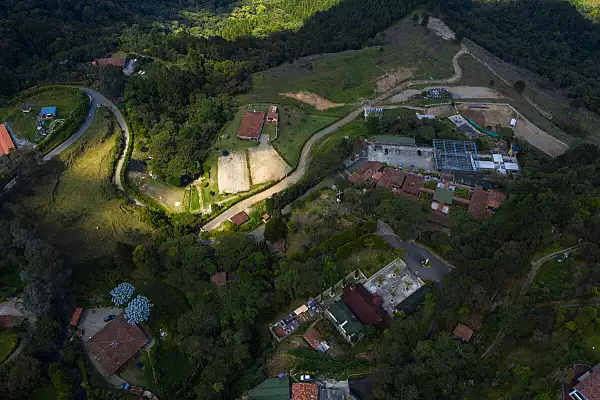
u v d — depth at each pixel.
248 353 91.31
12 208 127.38
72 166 151.00
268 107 179.25
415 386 78.12
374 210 122.56
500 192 128.25
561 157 134.75
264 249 120.19
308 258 111.12
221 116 173.62
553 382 77.75
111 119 169.88
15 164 138.50
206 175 154.62
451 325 91.81
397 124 157.12
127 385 92.88
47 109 165.88
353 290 101.00
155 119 170.12
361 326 93.94
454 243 108.81
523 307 90.38
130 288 108.19
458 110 171.75
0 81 173.50
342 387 85.12
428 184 131.12
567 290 94.06
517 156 145.62
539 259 102.38
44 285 104.31
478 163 141.38
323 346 93.19
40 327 98.94
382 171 138.00
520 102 178.50
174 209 144.75
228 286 106.25
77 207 137.62
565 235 106.12
